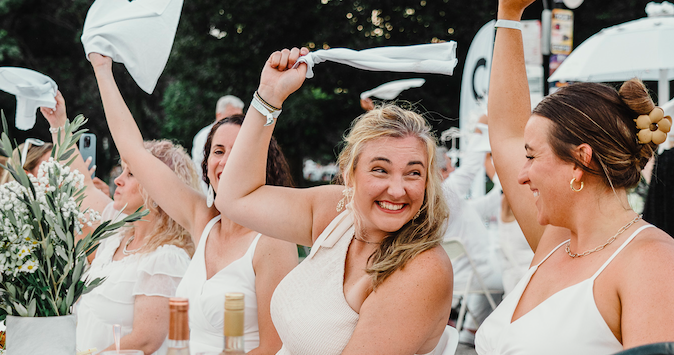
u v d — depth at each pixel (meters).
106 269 2.77
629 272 1.44
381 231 1.89
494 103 2.22
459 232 5.04
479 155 5.09
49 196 1.77
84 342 2.71
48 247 1.79
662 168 3.11
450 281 1.75
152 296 2.58
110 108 2.71
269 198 2.15
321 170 21.95
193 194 2.75
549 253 1.80
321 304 1.86
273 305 2.00
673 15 5.02
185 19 14.99
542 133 1.62
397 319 1.68
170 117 16.75
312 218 2.12
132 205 2.92
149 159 2.72
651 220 3.13
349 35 14.68
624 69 4.71
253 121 2.09
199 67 15.32
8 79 2.65
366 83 14.88
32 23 17.77
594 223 1.59
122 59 2.55
